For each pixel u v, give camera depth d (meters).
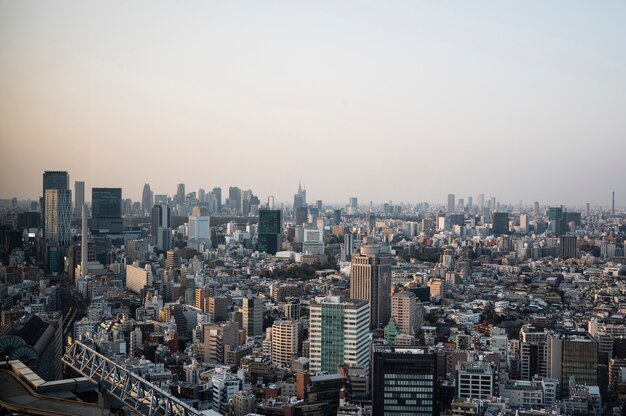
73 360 153.62
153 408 122.12
